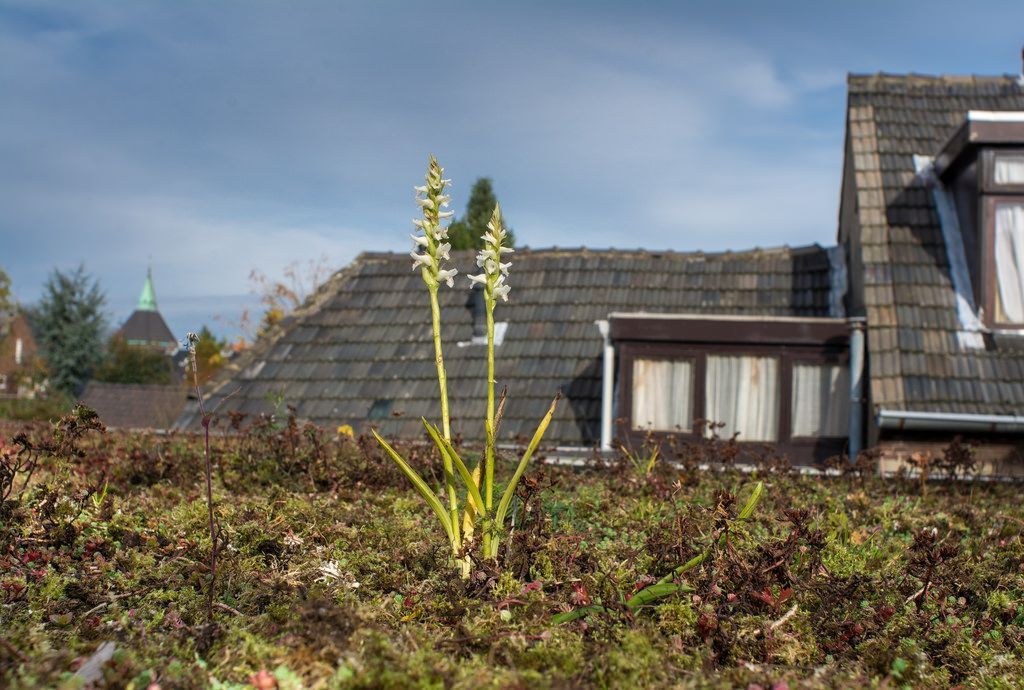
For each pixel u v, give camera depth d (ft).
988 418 30.25
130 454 23.52
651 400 36.11
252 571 13.56
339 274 48.88
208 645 11.13
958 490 24.34
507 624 12.32
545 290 44.57
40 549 14.48
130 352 148.87
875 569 15.83
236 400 41.96
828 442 34.81
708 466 25.21
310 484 21.59
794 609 12.91
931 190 37.32
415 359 42.55
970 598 15.34
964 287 34.35
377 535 15.97
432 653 11.12
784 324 35.04
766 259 43.98
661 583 12.80
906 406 31.14
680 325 35.65
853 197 40.73
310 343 44.68
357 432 39.11
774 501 20.10
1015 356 32.45
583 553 14.34
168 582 13.15
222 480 22.00
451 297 45.88
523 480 14.80
